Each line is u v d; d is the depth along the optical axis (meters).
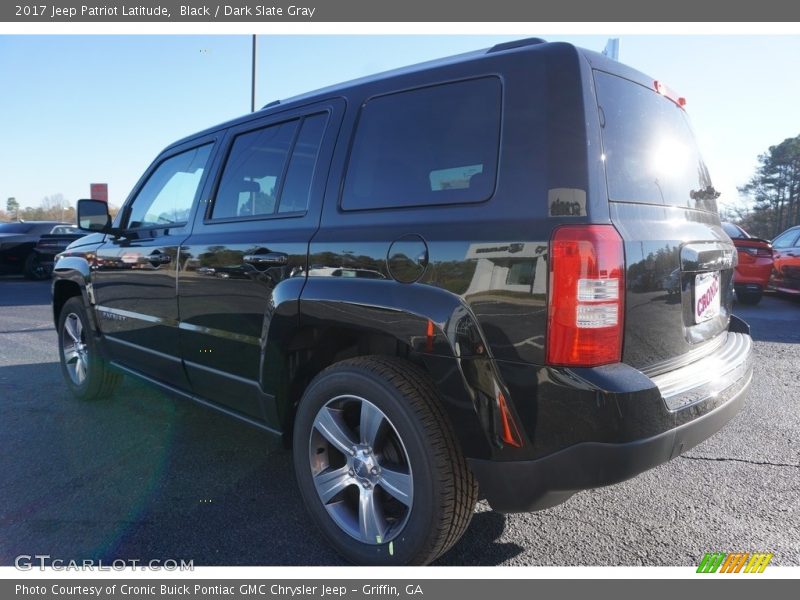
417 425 2.09
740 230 9.98
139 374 3.87
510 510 2.06
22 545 2.53
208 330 3.11
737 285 9.54
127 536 2.59
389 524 2.31
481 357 1.98
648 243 2.07
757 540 2.54
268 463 3.36
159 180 3.91
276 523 2.70
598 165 1.99
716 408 2.20
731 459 3.38
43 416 4.18
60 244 15.45
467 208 2.12
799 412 4.17
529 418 1.93
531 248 1.91
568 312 1.85
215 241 3.08
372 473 2.28
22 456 3.46
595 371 1.87
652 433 1.90
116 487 3.06
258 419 2.94
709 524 2.67
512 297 1.93
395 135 2.45
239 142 3.26
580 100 2.02
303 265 2.55
